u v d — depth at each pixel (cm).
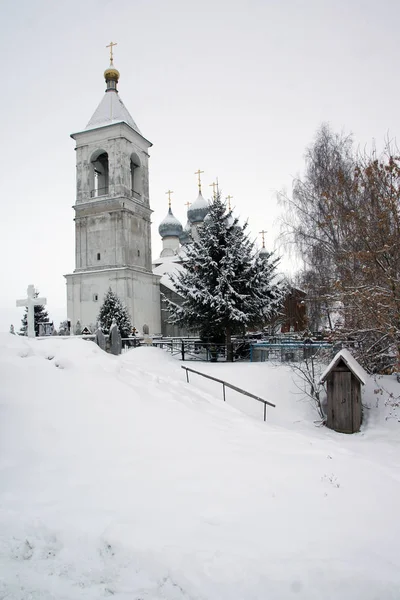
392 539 514
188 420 899
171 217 5703
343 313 1496
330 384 1298
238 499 582
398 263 1278
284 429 1053
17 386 866
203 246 2131
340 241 1627
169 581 432
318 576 435
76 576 445
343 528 527
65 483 614
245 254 2128
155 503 564
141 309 3891
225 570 438
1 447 694
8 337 1038
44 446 713
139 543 478
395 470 820
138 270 3841
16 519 527
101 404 879
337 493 626
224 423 959
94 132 3888
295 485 641
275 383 1570
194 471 662
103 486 607
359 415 1277
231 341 2273
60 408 831
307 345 1688
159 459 698
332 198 1516
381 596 418
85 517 532
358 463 767
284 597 412
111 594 420
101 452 712
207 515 538
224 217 2141
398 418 1288
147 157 4225
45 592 421
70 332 2916
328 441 981
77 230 3925
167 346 2489
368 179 1390
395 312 1237
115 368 1084
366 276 1331
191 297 2097
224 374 1636
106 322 3088
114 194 3794
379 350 1491
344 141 2014
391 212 1300
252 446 806
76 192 3956
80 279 3856
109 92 4100
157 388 1060
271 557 461
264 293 2241
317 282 1750
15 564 461
